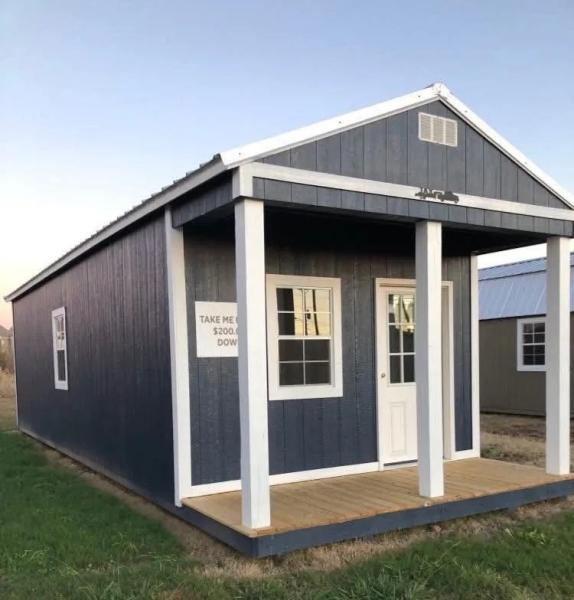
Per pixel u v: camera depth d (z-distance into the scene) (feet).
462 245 22.50
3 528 16.02
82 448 26.81
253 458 13.32
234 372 17.83
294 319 19.29
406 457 21.07
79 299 27.04
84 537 15.28
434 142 16.60
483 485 17.49
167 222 17.22
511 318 45.50
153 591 11.55
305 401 19.12
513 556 13.66
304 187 14.25
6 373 80.18
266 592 11.66
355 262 20.47
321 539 13.84
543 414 42.96
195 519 15.76
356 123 15.07
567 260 19.35
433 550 13.98
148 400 19.08
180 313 17.01
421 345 16.35
